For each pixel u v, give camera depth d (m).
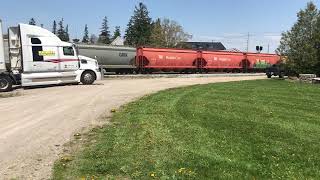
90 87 27.89
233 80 42.03
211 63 60.62
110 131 11.78
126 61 49.62
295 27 39.62
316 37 38.34
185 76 50.28
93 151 9.50
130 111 15.67
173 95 21.89
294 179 7.40
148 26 119.50
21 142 10.62
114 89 26.30
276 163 8.35
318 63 38.84
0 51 26.12
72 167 8.35
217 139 10.45
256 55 67.38
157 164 8.30
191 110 15.67
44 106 17.64
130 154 9.12
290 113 15.13
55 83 28.92
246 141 10.25
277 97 20.84
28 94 23.42
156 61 53.22
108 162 8.54
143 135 11.00
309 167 8.14
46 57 28.14
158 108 16.33
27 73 27.39
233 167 8.05
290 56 39.81
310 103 18.33
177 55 55.88
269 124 12.66
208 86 29.12
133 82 34.91
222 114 14.69
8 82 26.05
